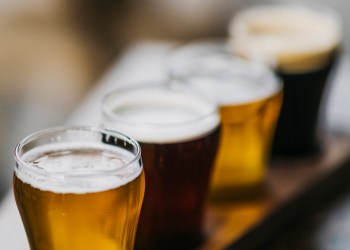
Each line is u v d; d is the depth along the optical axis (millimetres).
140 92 523
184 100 523
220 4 1304
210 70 589
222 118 534
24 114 1176
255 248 562
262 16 680
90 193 403
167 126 480
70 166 425
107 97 502
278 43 611
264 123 552
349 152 655
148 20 1346
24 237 514
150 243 507
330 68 624
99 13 1354
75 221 407
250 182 577
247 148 558
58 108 1234
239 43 619
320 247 558
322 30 652
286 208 584
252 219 563
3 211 542
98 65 1347
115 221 414
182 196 501
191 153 487
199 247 531
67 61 1345
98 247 415
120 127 483
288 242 566
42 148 435
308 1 1178
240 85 559
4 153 1012
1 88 1265
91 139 438
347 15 1192
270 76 557
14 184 425
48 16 1352
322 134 664
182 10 1325
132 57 828
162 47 861
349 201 619
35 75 1313
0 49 1333
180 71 583
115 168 413
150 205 497
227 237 544
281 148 636
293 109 624
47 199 405
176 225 510
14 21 1346
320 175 620
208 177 513
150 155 482
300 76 611
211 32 1326
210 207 574
